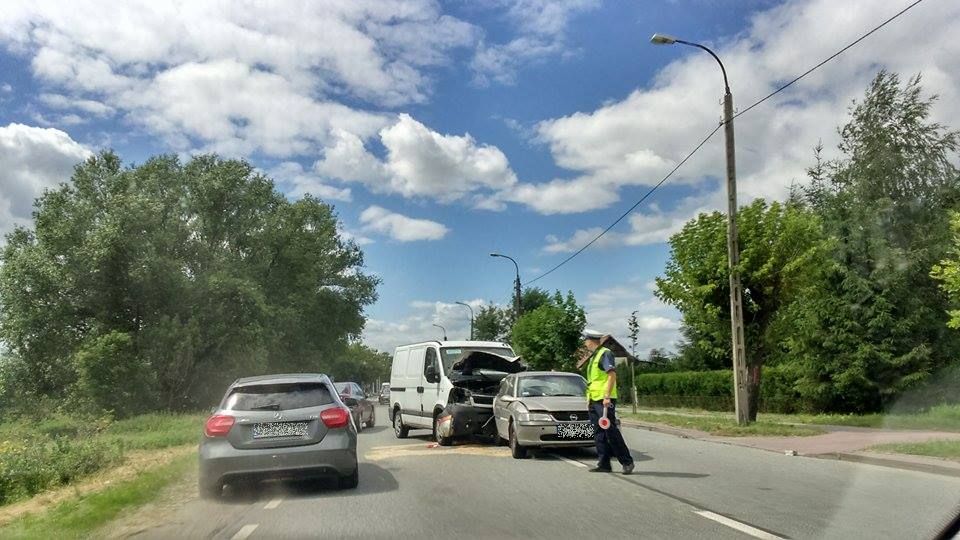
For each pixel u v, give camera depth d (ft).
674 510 26.55
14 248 138.51
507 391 47.37
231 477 30.58
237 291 143.64
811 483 32.76
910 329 81.15
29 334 130.11
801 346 85.25
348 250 214.07
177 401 138.31
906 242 101.30
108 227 128.88
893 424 50.83
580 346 119.24
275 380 33.35
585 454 45.16
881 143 114.42
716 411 104.63
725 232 65.31
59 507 30.86
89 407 117.60
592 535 22.81
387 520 25.88
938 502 27.73
